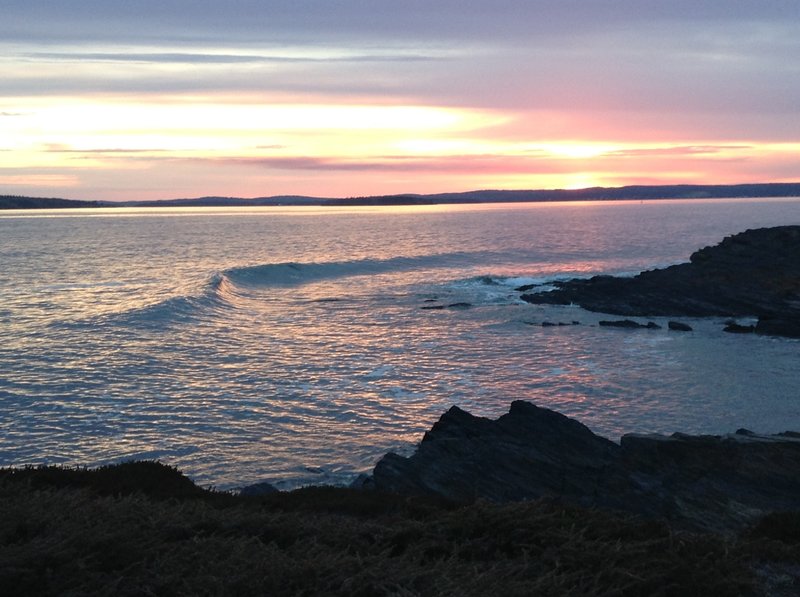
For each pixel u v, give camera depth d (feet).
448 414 66.28
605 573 26.40
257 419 81.71
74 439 74.18
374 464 68.44
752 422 80.64
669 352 120.26
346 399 90.17
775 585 27.81
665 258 306.76
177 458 69.56
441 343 127.65
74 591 23.90
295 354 116.47
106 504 32.35
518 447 57.11
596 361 113.09
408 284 221.87
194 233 535.60
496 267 276.62
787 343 128.06
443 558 28.12
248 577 24.94
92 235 504.43
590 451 57.67
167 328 135.85
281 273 241.14
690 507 45.85
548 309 168.96
